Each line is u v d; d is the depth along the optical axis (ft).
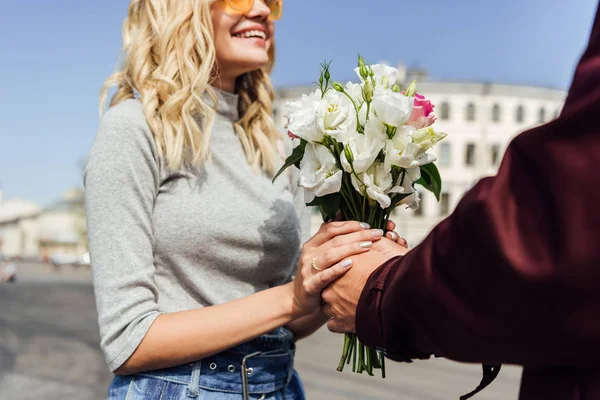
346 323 4.46
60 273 166.40
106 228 4.77
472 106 127.03
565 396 2.68
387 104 4.53
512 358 2.70
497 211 2.67
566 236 2.42
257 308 4.74
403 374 23.40
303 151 5.06
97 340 31.63
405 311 3.09
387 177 4.75
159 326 4.63
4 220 256.93
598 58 2.61
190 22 5.55
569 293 2.40
